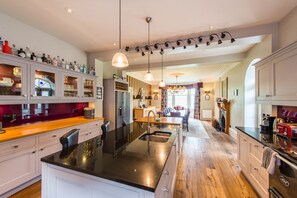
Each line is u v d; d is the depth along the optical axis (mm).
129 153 1409
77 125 3057
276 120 2416
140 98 8273
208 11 2225
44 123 2973
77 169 1104
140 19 2455
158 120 3547
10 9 2213
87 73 3762
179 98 11141
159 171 1058
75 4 2082
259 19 2443
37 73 2635
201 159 3371
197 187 2301
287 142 1858
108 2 2033
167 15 2332
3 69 2217
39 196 2014
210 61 4473
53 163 1212
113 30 2859
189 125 7793
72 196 1166
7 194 1969
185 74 7617
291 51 1832
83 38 3244
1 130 2209
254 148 2148
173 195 2100
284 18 2389
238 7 2131
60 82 3014
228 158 3432
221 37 2838
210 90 9742
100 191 1053
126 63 2049
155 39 3236
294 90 1788
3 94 2180
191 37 3078
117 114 4887
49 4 2090
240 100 4641
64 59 3412
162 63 5125
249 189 2246
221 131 6312
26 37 2664
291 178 1336
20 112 2652
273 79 2221
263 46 2975
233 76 5445
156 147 1589
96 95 4109
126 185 955
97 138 1958
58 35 3104
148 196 898
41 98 2629
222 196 2092
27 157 2139
